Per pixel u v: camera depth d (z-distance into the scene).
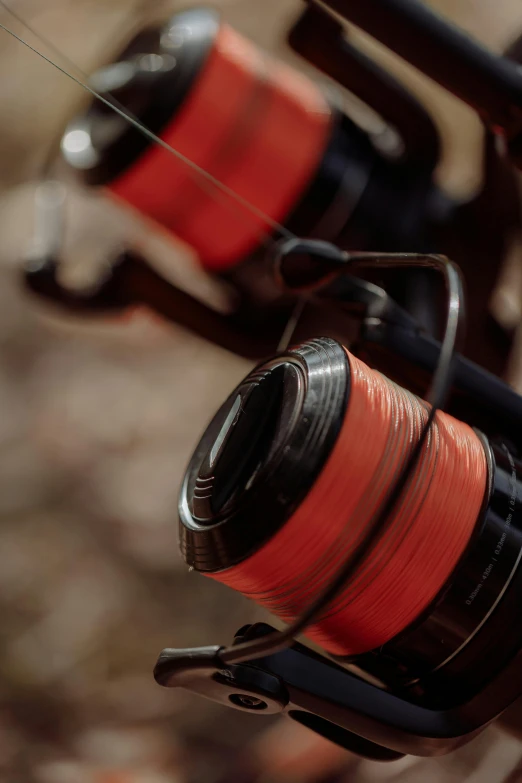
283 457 0.39
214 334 0.56
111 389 1.22
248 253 0.54
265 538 0.39
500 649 0.40
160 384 1.22
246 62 0.53
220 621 1.01
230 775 0.84
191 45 0.52
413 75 1.19
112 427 1.18
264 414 0.40
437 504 0.40
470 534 0.40
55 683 0.98
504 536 0.40
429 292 0.50
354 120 0.54
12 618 1.04
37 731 0.95
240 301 0.56
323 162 0.53
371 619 0.40
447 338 0.38
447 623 0.40
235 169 0.52
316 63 0.52
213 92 0.52
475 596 0.40
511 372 0.55
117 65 0.54
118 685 0.97
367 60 0.52
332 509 0.39
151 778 0.88
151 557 1.07
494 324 0.54
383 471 0.39
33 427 1.21
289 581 0.40
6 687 0.98
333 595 0.36
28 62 1.56
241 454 0.40
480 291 0.53
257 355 0.56
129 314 0.59
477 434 0.42
